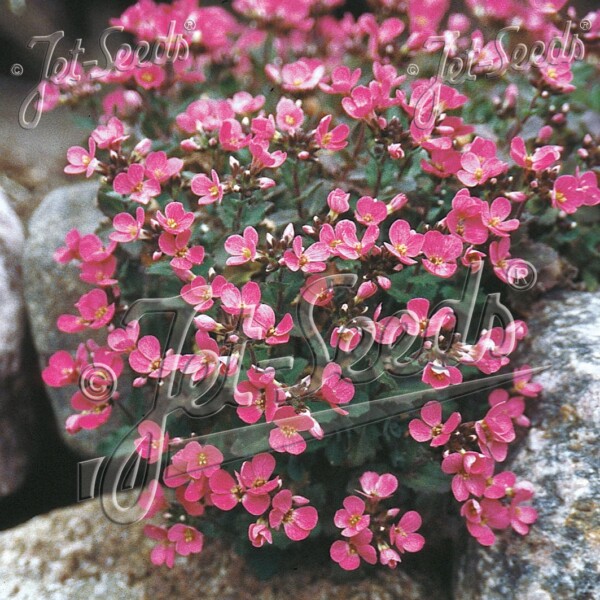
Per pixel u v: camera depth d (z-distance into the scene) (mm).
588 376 485
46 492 600
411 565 514
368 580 504
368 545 456
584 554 460
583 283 533
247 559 499
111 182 479
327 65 562
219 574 509
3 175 705
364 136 490
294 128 465
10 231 604
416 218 483
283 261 440
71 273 575
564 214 513
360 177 498
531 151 506
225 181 467
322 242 439
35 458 601
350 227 438
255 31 553
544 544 469
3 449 583
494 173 457
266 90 526
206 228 483
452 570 508
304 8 543
